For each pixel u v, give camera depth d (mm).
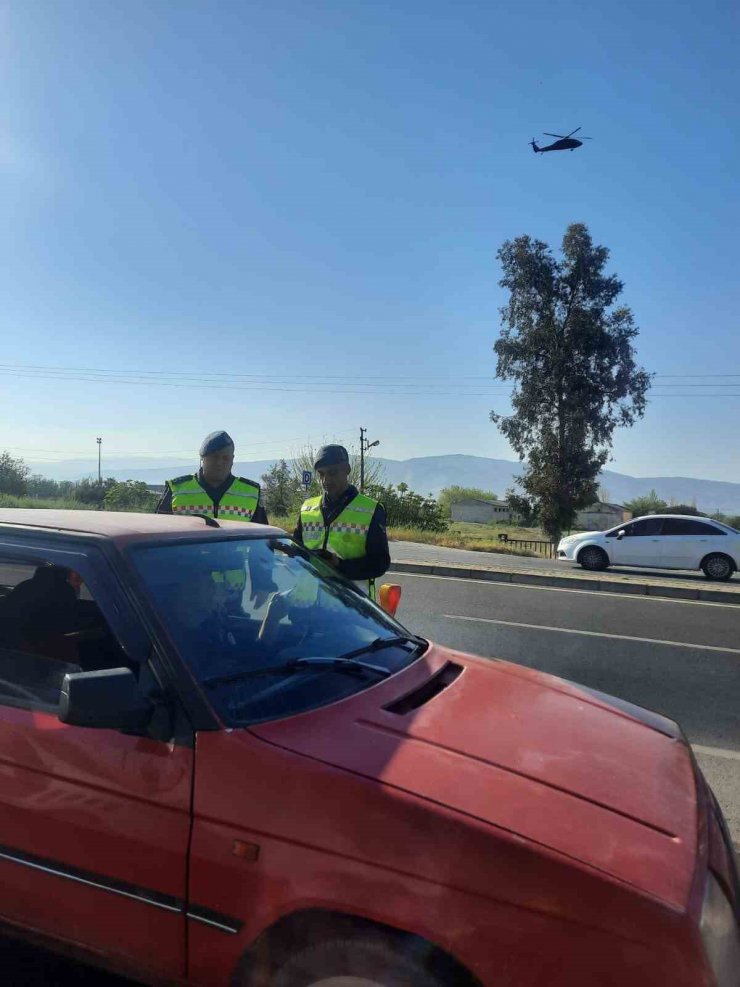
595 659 7621
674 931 1719
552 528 46875
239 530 3199
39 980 2721
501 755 2217
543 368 46875
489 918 1784
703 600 12297
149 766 2168
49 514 2961
